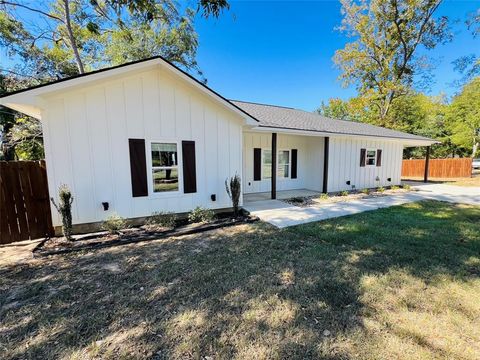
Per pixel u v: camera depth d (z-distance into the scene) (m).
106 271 3.65
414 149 27.34
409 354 2.00
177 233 5.32
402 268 3.52
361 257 3.94
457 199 9.15
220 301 2.81
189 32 16.17
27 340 2.25
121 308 2.71
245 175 10.76
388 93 23.14
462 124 21.84
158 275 3.48
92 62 14.75
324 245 4.54
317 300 2.78
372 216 6.63
